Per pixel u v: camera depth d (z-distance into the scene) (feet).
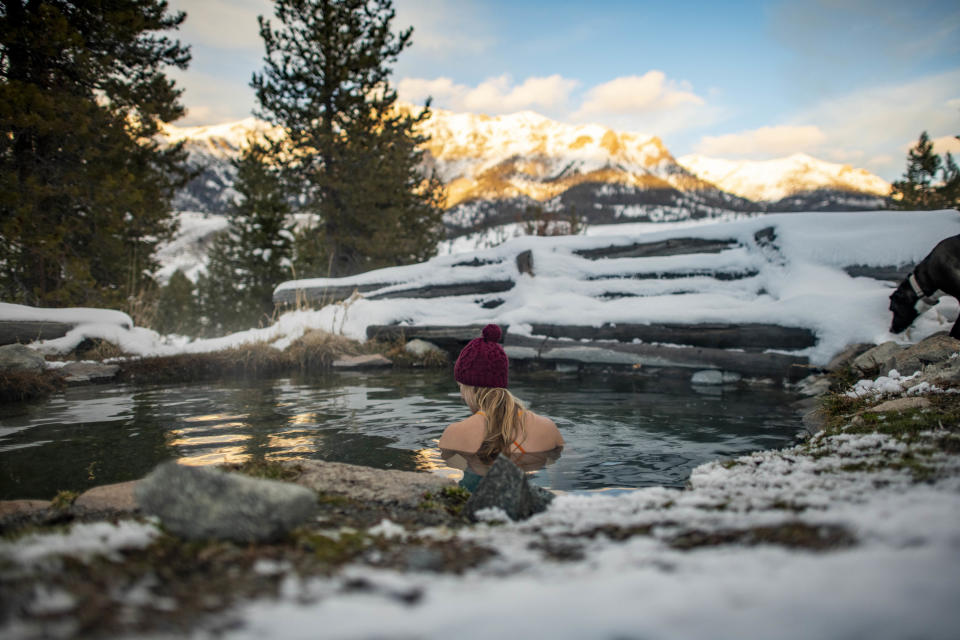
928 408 9.87
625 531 4.86
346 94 60.44
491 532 5.28
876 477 5.78
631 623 2.70
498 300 33.76
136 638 2.77
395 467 10.23
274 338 31.58
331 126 60.13
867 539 3.65
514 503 6.48
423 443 12.20
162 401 17.92
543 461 10.66
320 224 66.03
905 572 2.94
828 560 3.26
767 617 2.64
